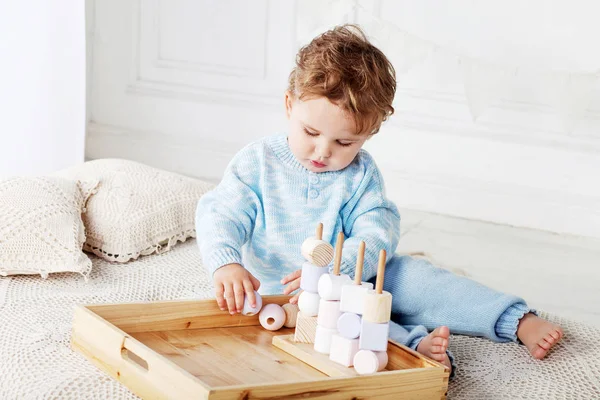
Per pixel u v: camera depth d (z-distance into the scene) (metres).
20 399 1.00
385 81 1.22
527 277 1.99
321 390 0.89
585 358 1.26
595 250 2.28
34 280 1.43
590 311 1.77
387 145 2.60
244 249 1.38
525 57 2.39
